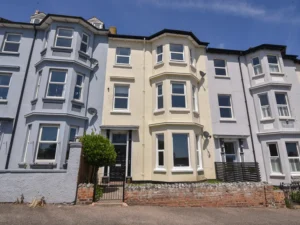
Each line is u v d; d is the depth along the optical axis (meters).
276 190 7.93
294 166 11.75
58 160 9.79
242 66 14.73
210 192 7.51
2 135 10.61
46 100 10.61
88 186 7.03
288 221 6.09
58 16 12.09
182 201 7.26
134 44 14.05
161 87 12.55
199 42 14.28
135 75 13.20
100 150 8.16
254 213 6.80
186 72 12.62
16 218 5.32
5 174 6.59
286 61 14.95
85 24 12.78
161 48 13.57
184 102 12.19
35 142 9.82
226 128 13.00
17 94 11.46
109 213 6.09
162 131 11.31
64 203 6.62
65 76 11.39
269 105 13.01
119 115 12.13
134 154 11.55
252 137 12.95
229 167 11.37
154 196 7.19
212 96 13.61
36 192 6.58
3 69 11.81
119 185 9.40
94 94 12.25
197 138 11.98
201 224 5.64
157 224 5.48
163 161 11.03
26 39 12.74
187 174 10.58
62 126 10.30
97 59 13.10
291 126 12.46
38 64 11.69
